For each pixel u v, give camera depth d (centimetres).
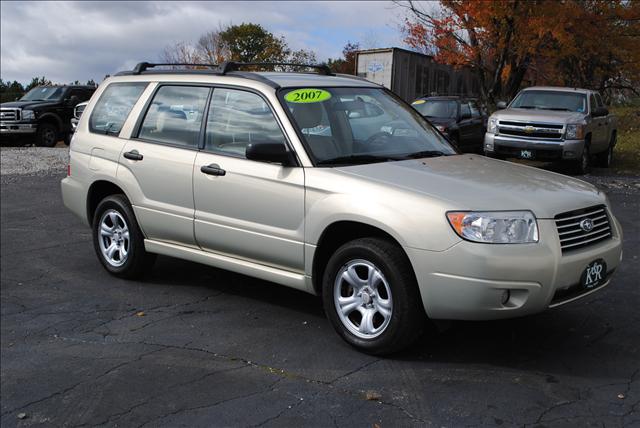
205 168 509
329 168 446
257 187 474
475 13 1859
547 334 457
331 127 486
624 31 1989
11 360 443
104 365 428
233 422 347
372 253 409
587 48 2058
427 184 416
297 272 465
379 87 572
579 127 1285
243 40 4038
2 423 361
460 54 2025
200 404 369
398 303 401
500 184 423
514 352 427
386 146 497
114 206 597
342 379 393
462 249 377
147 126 578
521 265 374
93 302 555
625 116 2708
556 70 2334
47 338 480
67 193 643
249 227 484
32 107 2077
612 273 441
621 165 1576
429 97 1714
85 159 621
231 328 485
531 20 1823
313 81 523
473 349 432
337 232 449
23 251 736
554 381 383
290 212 455
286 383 390
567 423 334
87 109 646
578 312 502
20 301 564
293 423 343
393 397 367
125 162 579
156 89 581
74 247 752
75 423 357
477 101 1809
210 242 518
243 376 402
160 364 425
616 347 434
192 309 530
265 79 505
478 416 343
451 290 381
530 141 1303
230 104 517
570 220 406
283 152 452
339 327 436
